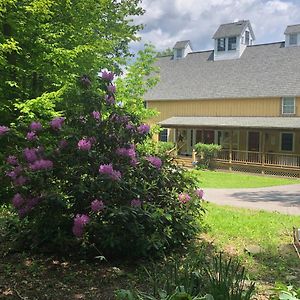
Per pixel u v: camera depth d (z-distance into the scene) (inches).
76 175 217.5
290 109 1162.0
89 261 213.9
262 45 1400.1
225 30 1444.4
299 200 584.4
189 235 247.1
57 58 378.6
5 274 194.1
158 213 217.5
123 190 213.5
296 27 1326.3
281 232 319.3
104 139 225.8
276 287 140.9
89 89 237.8
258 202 557.0
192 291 132.3
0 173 228.5
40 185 209.9
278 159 1071.0
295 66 1242.6
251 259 238.1
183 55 1583.4
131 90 664.4
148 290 174.7
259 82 1255.5
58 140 228.8
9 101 366.3
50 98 354.9
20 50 376.8
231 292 127.2
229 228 326.3
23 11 360.2
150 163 232.4
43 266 205.9
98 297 170.7
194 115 1358.3
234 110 1270.9
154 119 1443.2
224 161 1131.9
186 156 1286.9
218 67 1423.5
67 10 411.8
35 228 219.6
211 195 626.8
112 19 565.6
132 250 215.3
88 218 203.2
